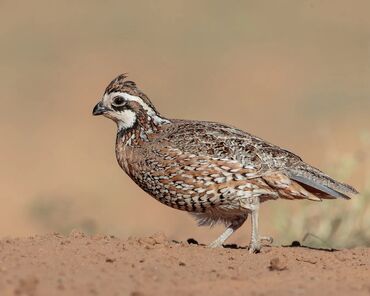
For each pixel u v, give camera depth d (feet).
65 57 99.66
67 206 58.90
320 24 107.14
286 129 81.46
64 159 75.00
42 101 89.25
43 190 66.28
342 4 110.32
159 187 34.06
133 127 35.12
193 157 33.17
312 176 33.19
